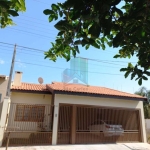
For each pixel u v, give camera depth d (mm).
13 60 11867
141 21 2168
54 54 3654
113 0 1930
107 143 11312
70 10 2314
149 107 24938
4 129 9406
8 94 10852
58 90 11125
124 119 13359
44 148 9141
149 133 17953
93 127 12094
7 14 2043
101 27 2111
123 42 2469
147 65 2953
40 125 12203
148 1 1990
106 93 12734
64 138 10805
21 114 12172
